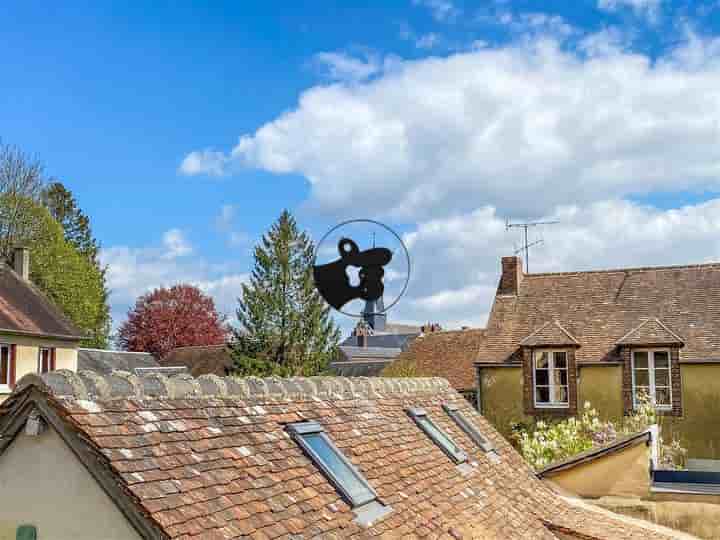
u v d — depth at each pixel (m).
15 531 4.79
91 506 4.68
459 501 8.69
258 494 5.67
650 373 26.17
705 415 24.95
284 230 44.88
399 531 6.83
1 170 44.78
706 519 12.34
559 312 29.47
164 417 5.70
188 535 4.58
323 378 9.18
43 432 4.79
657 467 14.49
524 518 9.70
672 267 29.59
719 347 25.45
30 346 29.77
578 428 21.97
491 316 30.31
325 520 6.05
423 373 37.34
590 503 12.93
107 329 58.12
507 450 12.58
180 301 69.06
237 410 6.80
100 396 5.25
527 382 27.45
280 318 43.91
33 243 44.97
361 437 8.44
